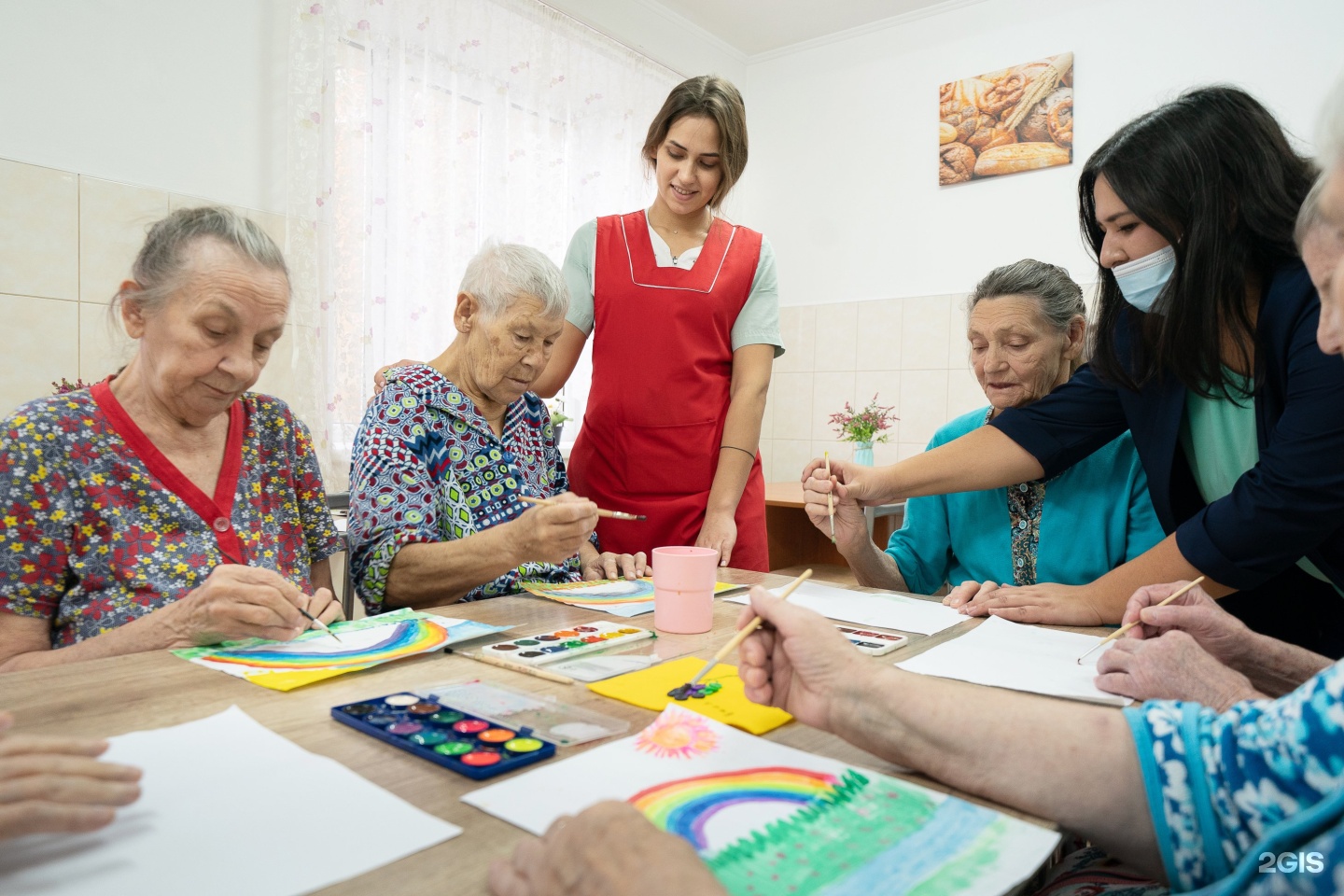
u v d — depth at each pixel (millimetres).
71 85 2217
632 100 3902
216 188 2506
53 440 990
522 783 578
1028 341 1451
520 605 1186
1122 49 3570
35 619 991
